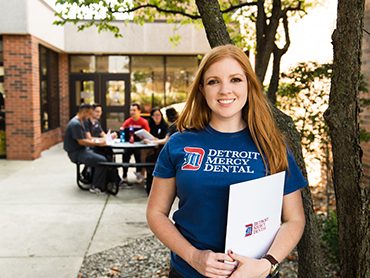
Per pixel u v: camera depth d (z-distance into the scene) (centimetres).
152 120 852
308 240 245
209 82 166
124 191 748
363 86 331
